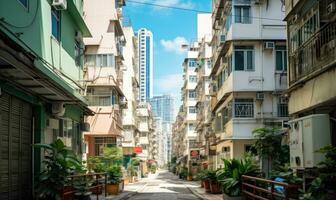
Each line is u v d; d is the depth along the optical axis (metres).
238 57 27.88
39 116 15.52
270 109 27.78
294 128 13.56
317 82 13.56
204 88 50.03
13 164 13.57
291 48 16.38
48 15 15.65
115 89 37.00
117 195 23.52
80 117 21.56
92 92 35.66
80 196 14.97
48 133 16.52
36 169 15.31
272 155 20.11
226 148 31.64
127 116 52.91
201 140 53.59
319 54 13.23
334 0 12.48
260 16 27.81
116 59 37.94
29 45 13.30
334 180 9.84
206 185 26.06
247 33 27.69
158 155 148.38
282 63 27.88
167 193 26.97
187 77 68.75
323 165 10.53
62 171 13.34
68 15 18.95
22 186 14.37
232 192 16.31
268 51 27.86
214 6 36.56
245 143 28.52
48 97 15.61
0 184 12.43
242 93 27.97
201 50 53.41
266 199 12.51
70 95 15.31
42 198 13.09
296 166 13.27
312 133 12.23
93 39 36.16
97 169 24.30
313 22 14.07
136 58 59.97
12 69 11.04
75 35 20.48
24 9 12.84
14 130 13.69
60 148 13.73
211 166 40.56
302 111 15.28
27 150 14.93
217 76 35.22
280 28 27.80
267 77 27.73
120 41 39.66
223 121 32.25
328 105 13.73
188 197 23.39
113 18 36.56
